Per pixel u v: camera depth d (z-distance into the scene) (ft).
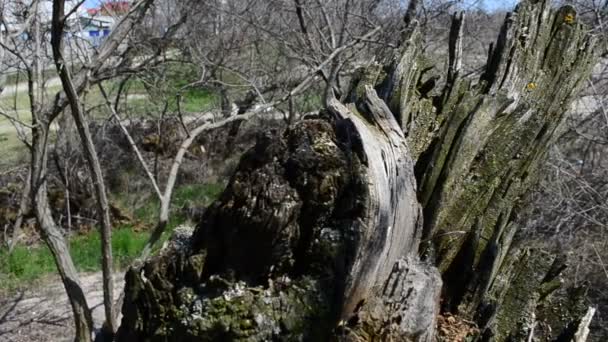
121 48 25.02
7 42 14.79
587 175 20.56
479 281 6.19
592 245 17.65
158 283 5.20
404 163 5.37
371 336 5.06
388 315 5.09
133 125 33.68
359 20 26.53
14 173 29.66
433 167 6.18
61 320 22.80
